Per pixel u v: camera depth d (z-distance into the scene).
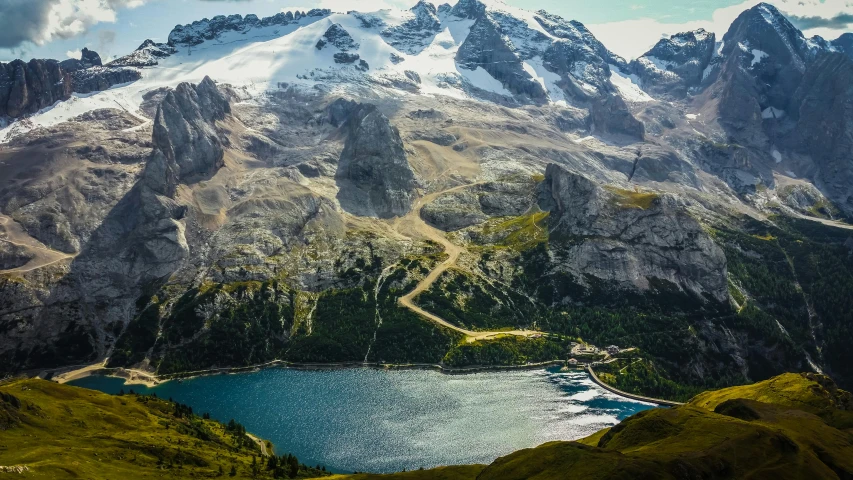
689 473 199.00
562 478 198.88
